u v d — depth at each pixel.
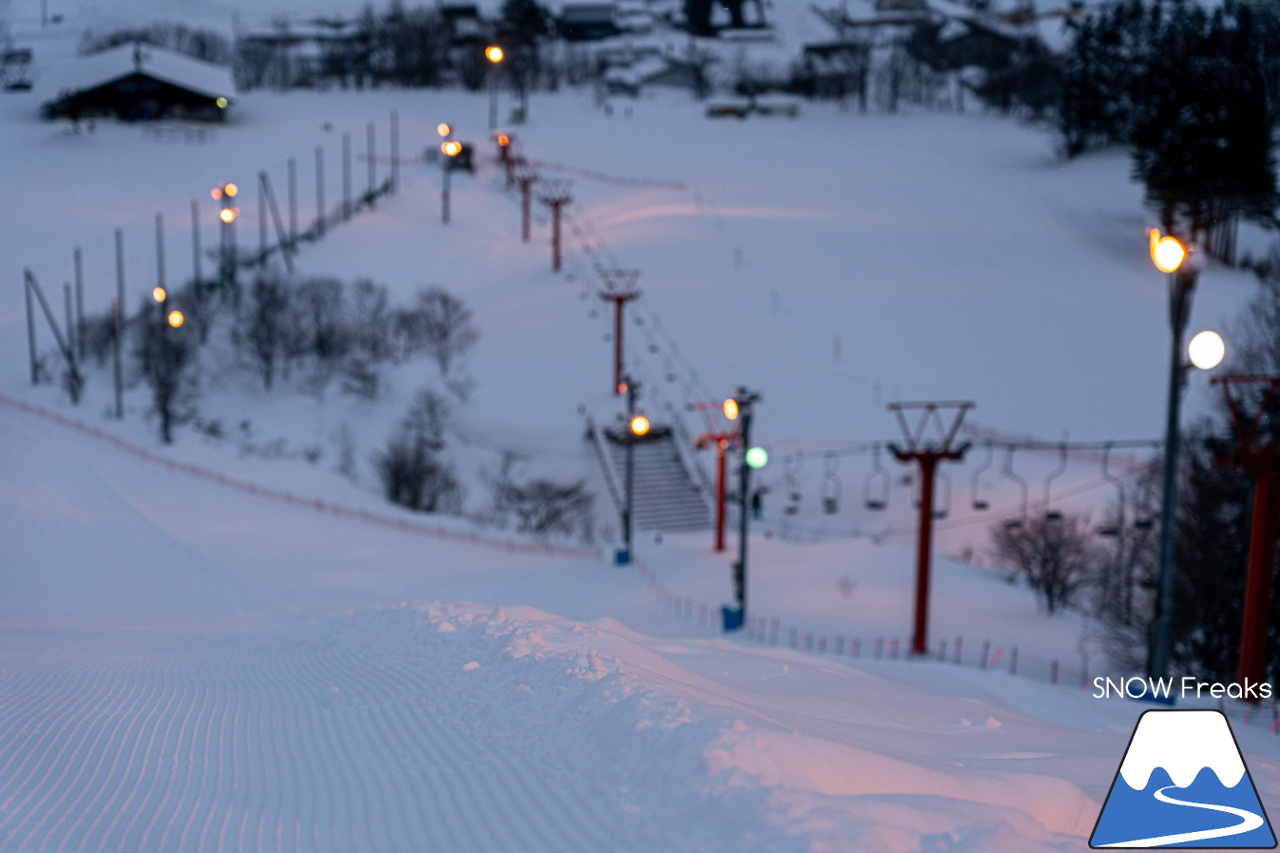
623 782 7.16
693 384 63.25
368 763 8.70
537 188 105.88
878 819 6.05
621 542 46.81
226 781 8.46
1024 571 39.50
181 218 91.12
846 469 53.69
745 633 31.61
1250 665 18.39
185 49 167.25
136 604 28.38
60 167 104.69
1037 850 6.13
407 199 98.81
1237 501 26.66
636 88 163.50
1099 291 77.00
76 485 43.19
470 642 12.43
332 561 36.38
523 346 67.88
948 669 19.94
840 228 90.69
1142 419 57.91
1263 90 74.81
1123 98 119.06
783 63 184.12
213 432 55.56
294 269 75.50
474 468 55.06
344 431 57.34
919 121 150.75
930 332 69.69
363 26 168.62
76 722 10.69
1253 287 76.19
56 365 63.50
